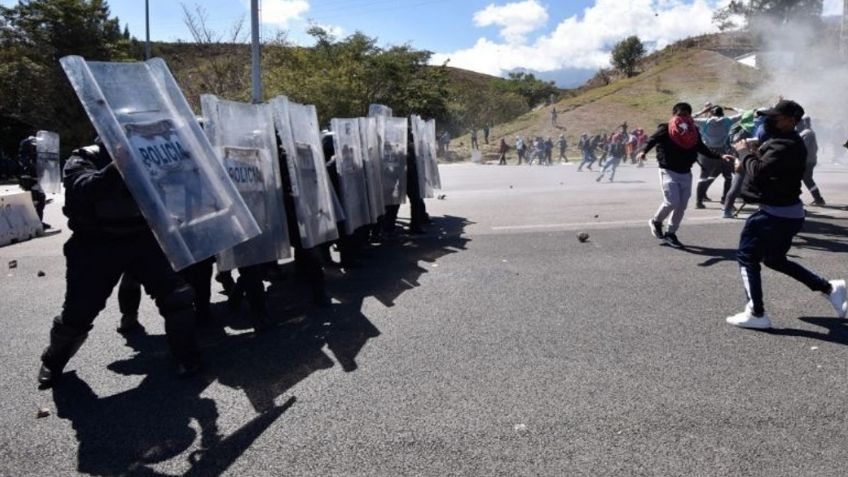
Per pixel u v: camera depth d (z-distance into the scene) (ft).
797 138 15.67
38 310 19.95
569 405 12.20
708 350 14.85
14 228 34.17
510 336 16.16
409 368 14.26
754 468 9.98
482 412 12.01
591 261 24.36
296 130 19.15
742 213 34.99
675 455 10.37
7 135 112.37
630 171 84.94
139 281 13.88
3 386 13.84
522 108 232.94
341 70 138.10
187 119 14.11
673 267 23.03
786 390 12.64
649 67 250.98
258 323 17.19
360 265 24.91
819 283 16.26
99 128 11.93
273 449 10.92
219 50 109.50
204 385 13.70
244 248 16.65
